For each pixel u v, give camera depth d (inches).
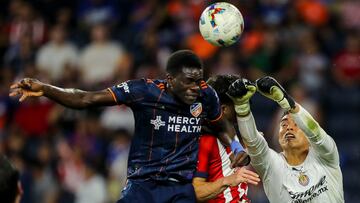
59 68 2326.5
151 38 2246.6
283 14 2263.8
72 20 2516.0
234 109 964.0
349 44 2218.3
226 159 940.0
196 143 918.4
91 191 1878.7
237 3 2279.8
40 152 1958.7
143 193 897.5
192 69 890.1
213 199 937.5
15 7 2559.1
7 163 557.3
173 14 2352.4
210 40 935.7
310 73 2107.5
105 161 1942.7
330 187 957.8
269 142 1975.9
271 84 896.9
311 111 1980.8
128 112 2059.5
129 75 2172.7
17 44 2448.3
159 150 904.9
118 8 2507.4
